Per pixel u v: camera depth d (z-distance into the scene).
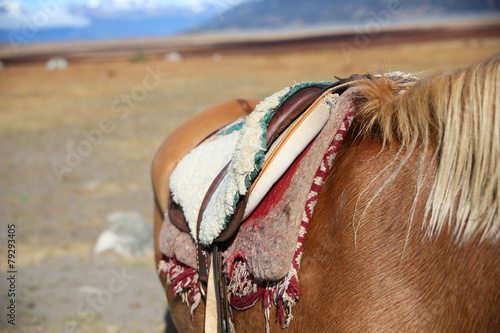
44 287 3.93
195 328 1.87
